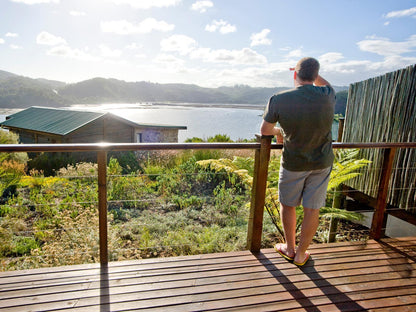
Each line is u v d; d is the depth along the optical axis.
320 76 2.13
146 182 7.87
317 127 1.92
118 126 17.38
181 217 5.36
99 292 1.94
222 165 4.11
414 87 3.87
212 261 2.37
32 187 7.30
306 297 1.95
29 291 1.93
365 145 2.65
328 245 2.72
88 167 9.06
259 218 2.50
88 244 3.78
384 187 2.79
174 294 1.94
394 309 1.85
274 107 1.99
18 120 17.47
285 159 2.10
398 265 2.39
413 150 3.84
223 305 1.84
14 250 4.27
